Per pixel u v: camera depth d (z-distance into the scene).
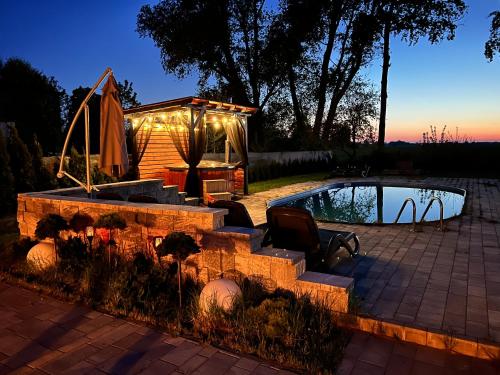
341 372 2.77
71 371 2.79
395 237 6.76
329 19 22.44
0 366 2.88
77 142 19.61
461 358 2.95
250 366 2.84
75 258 4.64
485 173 19.03
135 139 12.52
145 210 4.43
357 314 3.45
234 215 4.52
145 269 4.26
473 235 6.81
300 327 3.14
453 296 4.02
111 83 4.89
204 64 22.92
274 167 18.34
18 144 8.65
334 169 21.84
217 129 16.89
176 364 2.88
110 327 3.48
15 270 4.91
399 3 21.62
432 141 20.95
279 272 3.70
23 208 5.70
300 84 23.34
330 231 5.79
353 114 22.72
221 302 3.50
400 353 3.03
